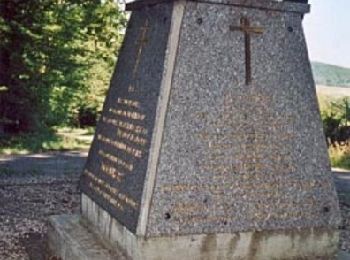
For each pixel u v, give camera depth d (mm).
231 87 4395
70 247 4926
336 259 4656
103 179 5082
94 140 5648
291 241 4559
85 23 18438
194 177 4273
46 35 16578
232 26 4402
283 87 4555
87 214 5520
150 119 4297
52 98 18297
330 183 4691
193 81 4293
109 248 4766
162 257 4215
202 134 4301
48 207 8141
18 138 17062
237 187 4391
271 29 4531
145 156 4254
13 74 16766
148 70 4555
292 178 4562
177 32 4273
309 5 4617
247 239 4422
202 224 4293
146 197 4168
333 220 4688
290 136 4566
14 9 16141
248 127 4434
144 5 4855
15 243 6156
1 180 10453
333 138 17109
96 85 23734
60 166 12898
